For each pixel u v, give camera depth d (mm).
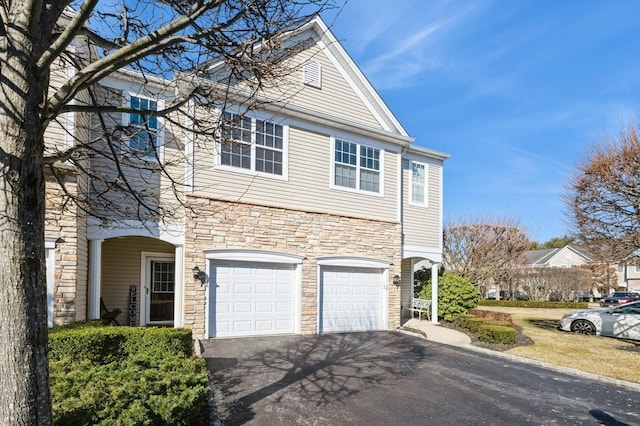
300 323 11406
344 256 12492
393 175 14000
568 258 46781
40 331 2752
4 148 2662
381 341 11070
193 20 3287
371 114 13695
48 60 2881
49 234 7488
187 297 9805
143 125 4816
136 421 3664
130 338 6707
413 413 5844
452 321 15023
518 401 6559
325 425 5273
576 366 8867
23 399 2592
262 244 10961
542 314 22438
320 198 12172
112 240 11875
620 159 11641
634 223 11602
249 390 6531
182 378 4652
